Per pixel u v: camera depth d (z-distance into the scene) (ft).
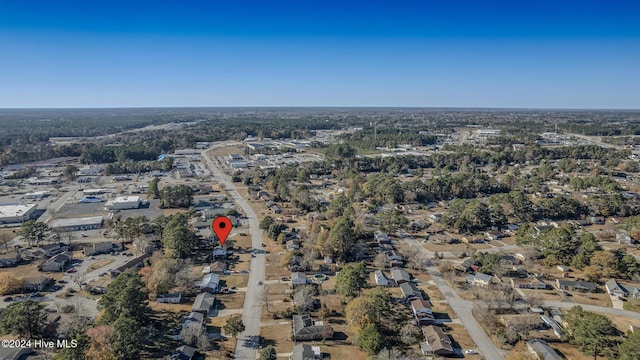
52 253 343.05
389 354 197.98
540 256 333.83
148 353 206.28
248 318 243.40
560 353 208.44
